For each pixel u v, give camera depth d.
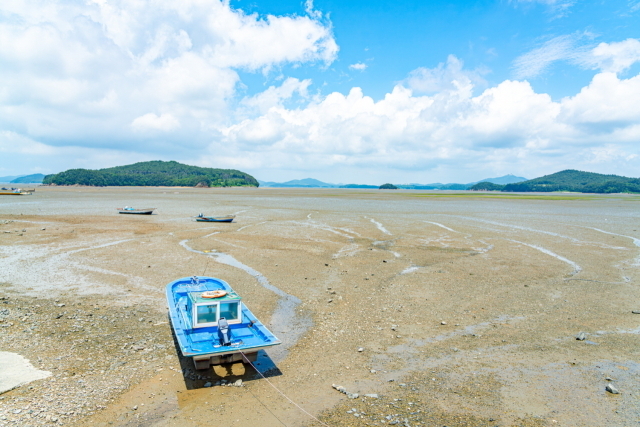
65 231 41.59
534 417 10.73
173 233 42.72
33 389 11.65
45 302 19.91
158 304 20.31
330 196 147.25
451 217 65.44
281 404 11.52
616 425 10.30
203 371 13.51
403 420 10.62
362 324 18.28
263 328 14.77
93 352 14.46
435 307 20.62
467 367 13.97
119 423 10.30
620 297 22.34
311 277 26.31
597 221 61.19
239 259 31.16
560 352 15.14
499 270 28.66
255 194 160.12
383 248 36.78
